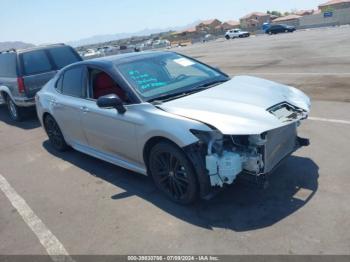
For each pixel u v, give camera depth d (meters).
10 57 8.87
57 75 6.04
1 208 4.57
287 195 3.89
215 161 3.44
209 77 4.84
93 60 5.13
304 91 8.62
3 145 7.41
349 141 5.18
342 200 3.67
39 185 5.12
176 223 3.66
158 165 4.07
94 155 5.29
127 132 4.24
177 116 3.69
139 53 5.19
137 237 3.52
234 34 55.78
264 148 3.51
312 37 29.61
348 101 7.27
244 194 4.00
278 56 17.28
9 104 9.41
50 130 6.35
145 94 4.24
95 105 4.80
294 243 3.12
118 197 4.38
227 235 3.35
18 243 3.74
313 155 4.83
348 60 12.85
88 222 3.93
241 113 3.58
